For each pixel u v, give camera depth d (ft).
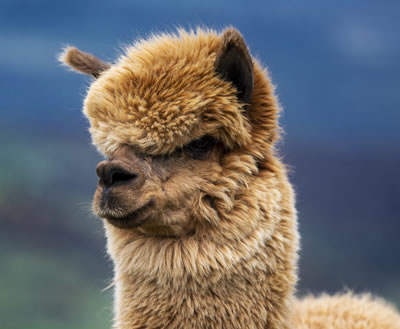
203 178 63.36
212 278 62.23
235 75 64.18
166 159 62.95
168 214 62.95
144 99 61.67
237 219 62.64
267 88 66.49
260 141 65.62
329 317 80.53
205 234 63.16
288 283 65.00
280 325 64.28
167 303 63.41
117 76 63.26
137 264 64.49
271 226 63.62
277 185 65.31
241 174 63.72
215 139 63.72
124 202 60.44
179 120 61.46
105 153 64.18
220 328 62.34
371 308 86.33
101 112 63.00
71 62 73.05
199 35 66.80
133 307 64.90
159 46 65.72
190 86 62.39
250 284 62.85
